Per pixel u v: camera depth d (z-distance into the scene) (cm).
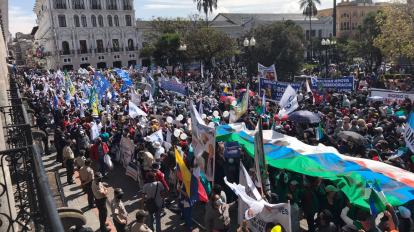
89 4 7606
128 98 2247
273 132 1134
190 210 972
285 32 4559
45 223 323
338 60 6562
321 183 909
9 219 435
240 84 3144
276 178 1017
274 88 1934
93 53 7750
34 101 2350
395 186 792
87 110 1978
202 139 970
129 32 8131
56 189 926
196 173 941
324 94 2172
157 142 1241
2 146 527
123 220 852
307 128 1447
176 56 5397
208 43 5147
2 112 824
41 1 7900
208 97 2247
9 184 498
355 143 1138
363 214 799
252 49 4147
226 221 807
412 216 820
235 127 1191
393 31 3538
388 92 1959
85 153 1438
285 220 730
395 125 1372
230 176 1077
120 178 1403
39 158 395
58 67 7412
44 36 8712
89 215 1089
